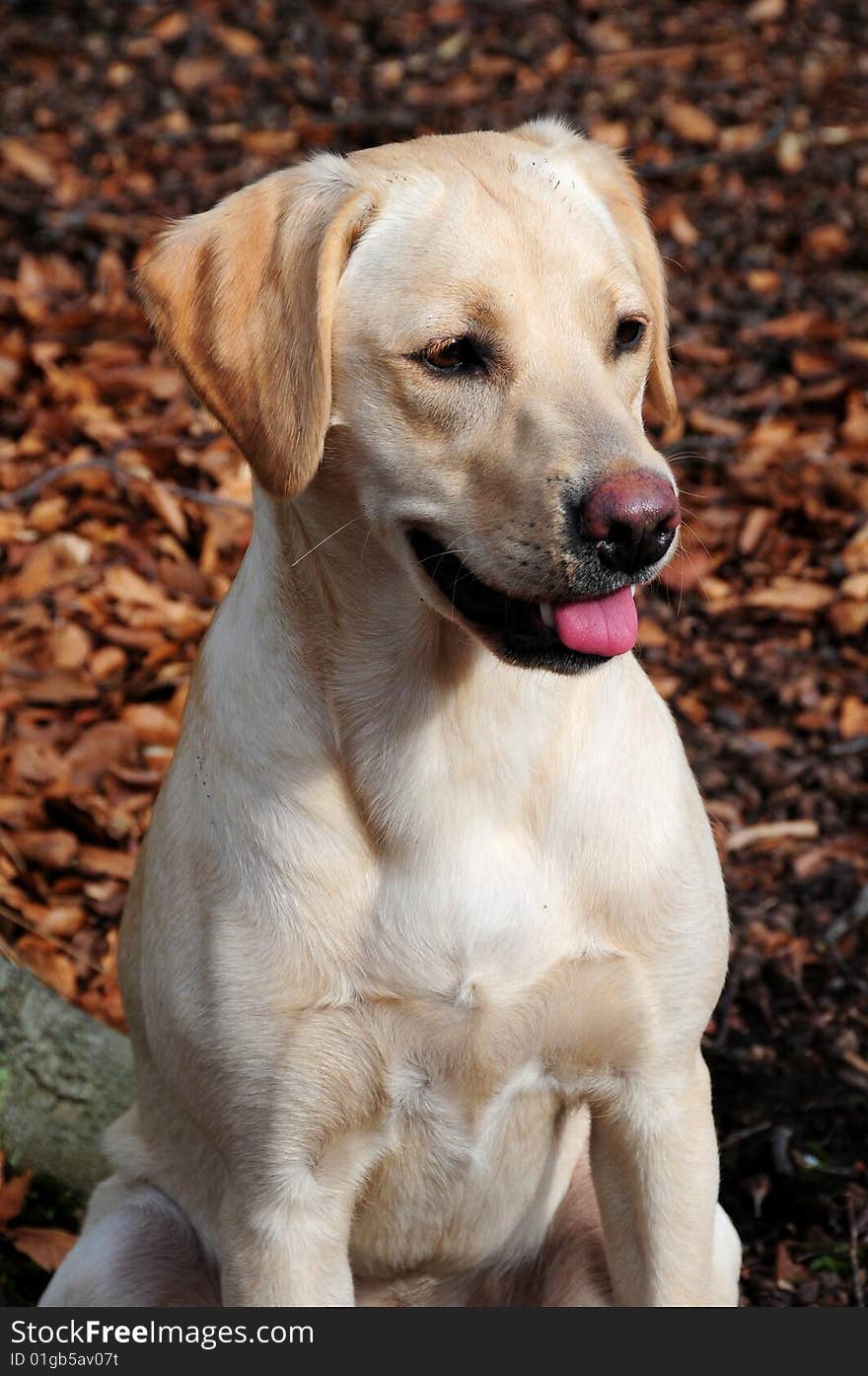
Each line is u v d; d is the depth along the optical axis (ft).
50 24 40.34
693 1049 12.67
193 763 12.57
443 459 11.30
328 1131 12.39
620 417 10.99
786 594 24.44
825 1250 16.19
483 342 11.19
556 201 11.66
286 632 12.14
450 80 38.01
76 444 27.17
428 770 11.87
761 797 21.49
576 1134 13.85
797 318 30.35
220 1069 12.19
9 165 35.29
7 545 24.82
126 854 20.03
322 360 11.23
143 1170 14.46
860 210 33.86
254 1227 12.52
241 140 36.29
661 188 34.68
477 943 11.93
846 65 38.58
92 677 22.74
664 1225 12.67
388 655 11.87
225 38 39.52
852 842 20.68
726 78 37.96
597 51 39.01
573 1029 12.24
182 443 26.71
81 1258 13.92
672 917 12.17
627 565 10.77
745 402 28.45
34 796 20.59
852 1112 17.38
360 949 11.96
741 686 23.31
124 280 31.37
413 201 11.50
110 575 24.11
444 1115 12.49
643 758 12.30
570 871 12.00
